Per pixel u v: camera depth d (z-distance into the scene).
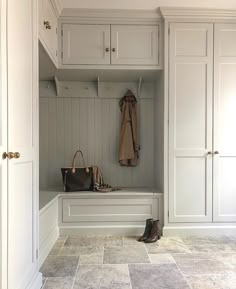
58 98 3.09
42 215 2.05
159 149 2.81
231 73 2.60
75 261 2.03
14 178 1.27
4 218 1.17
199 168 2.60
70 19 2.54
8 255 1.20
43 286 1.66
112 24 2.57
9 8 1.22
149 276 1.79
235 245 2.36
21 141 1.38
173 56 2.57
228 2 2.40
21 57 1.38
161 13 2.52
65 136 3.10
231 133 2.60
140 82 3.01
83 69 2.60
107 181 3.13
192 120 2.59
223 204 2.61
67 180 2.74
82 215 2.65
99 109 3.12
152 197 2.66
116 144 3.13
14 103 1.28
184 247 2.31
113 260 2.04
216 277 1.78
